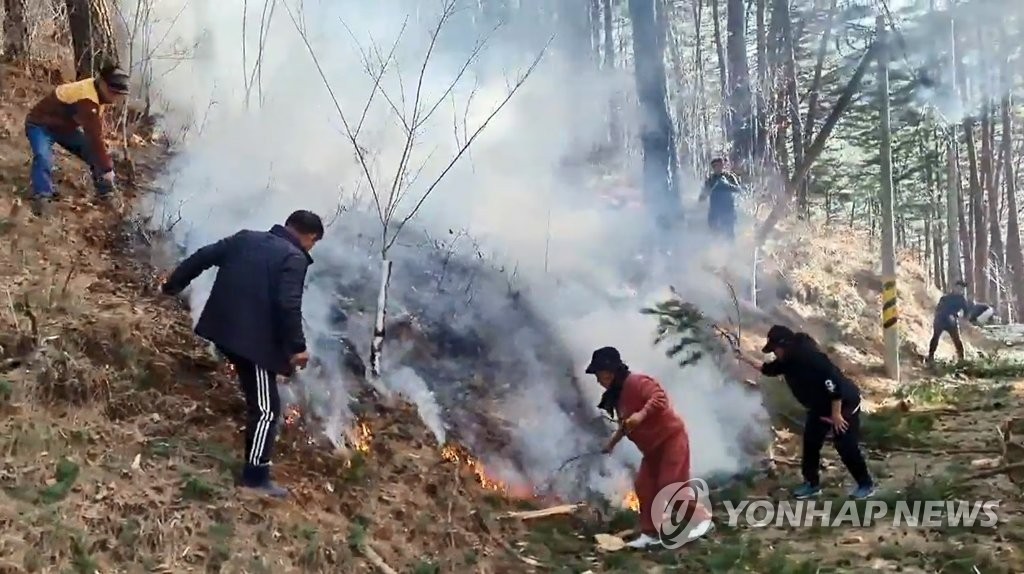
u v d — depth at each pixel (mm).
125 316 5621
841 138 20984
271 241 4738
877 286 16234
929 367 13953
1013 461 6898
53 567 3576
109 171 6902
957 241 25828
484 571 4758
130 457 4570
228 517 4328
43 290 5531
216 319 4613
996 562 4875
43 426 4484
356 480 5199
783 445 7988
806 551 5336
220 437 5109
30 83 8766
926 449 7766
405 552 4695
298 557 4258
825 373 6391
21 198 6648
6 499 3889
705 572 5074
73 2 8266
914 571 4875
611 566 5121
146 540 3951
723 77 18375
